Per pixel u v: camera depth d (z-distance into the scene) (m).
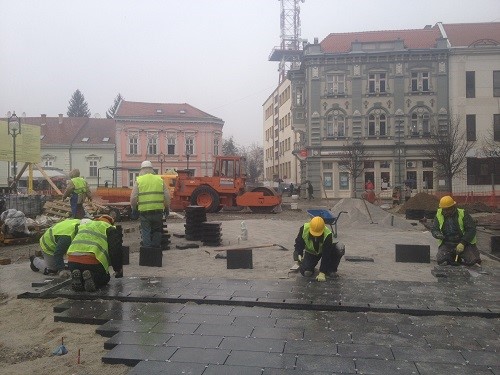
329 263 9.07
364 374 4.90
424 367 5.06
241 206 26.31
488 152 41.09
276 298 7.51
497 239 12.53
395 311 6.96
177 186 26.19
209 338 5.94
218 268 10.15
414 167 45.50
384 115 45.75
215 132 62.94
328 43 48.28
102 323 6.72
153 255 10.34
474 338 5.92
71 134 63.97
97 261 8.01
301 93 49.84
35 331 6.49
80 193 15.06
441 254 10.28
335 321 6.59
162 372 4.96
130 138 60.44
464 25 49.09
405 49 45.19
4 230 14.26
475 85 45.03
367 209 20.05
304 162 48.47
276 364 5.15
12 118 24.92
